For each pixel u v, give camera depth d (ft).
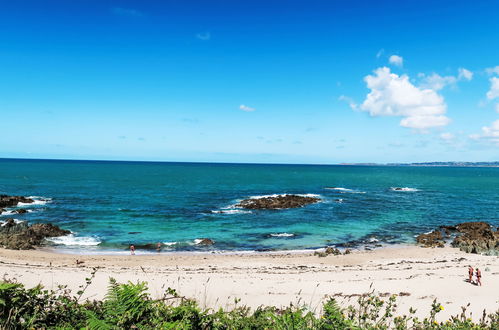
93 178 335.47
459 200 207.62
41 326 13.06
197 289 49.03
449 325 15.62
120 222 125.29
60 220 125.90
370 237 112.78
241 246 98.84
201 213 146.72
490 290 50.44
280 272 66.95
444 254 91.15
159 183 294.05
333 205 177.06
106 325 12.50
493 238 109.81
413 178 454.40
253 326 14.40
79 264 72.59
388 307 16.17
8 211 137.59
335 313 14.40
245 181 339.98
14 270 56.03
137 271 64.08
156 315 13.66
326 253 90.53
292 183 326.65
